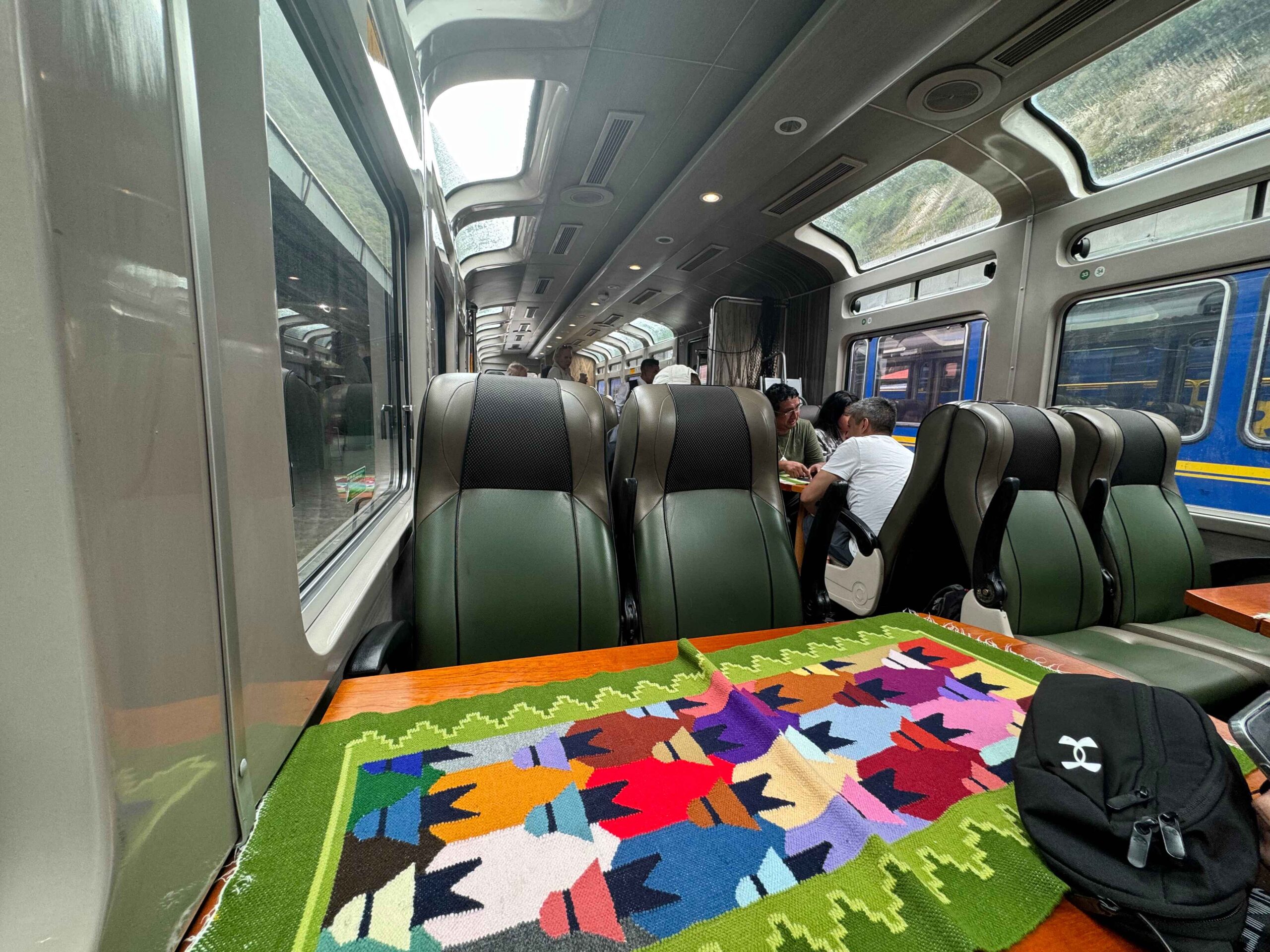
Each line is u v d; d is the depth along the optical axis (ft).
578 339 46.03
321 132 4.40
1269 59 7.08
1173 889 1.56
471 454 4.39
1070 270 10.12
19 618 1.00
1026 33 7.63
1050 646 5.87
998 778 2.23
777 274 18.98
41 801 1.05
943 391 13.46
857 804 2.03
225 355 1.60
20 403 0.96
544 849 1.74
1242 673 5.28
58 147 0.95
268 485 1.94
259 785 1.84
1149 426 7.72
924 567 7.40
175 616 1.33
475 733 2.38
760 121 10.47
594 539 4.55
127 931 1.13
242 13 1.77
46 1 0.94
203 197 1.46
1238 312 8.05
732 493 5.32
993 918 1.60
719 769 2.19
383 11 4.80
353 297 5.45
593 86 10.49
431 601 4.04
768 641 3.56
